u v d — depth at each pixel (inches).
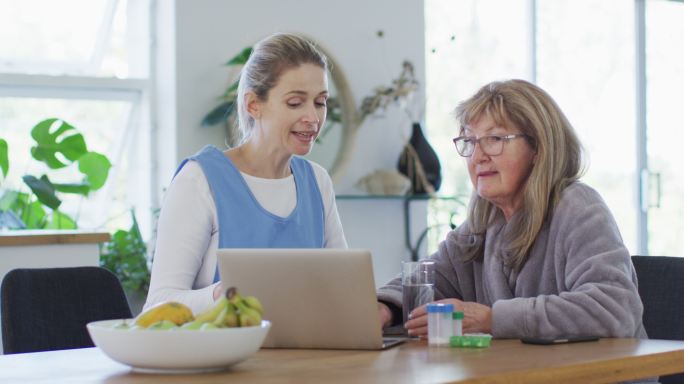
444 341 76.8
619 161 244.2
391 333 86.3
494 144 87.7
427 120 217.2
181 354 62.7
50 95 183.5
